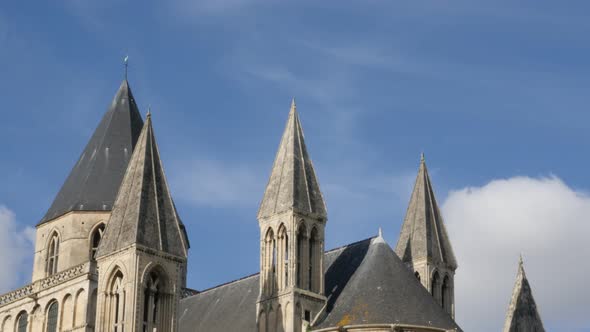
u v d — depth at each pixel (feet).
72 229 461.37
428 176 433.89
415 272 412.77
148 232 379.14
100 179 472.03
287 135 406.00
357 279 374.43
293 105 410.93
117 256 377.71
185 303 454.81
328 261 403.95
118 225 384.47
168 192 393.70
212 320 426.10
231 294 434.30
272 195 396.16
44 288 449.89
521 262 366.63
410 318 354.54
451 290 418.92
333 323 362.53
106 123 492.95
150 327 372.99
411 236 420.77
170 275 380.78
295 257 382.01
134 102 504.02
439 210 430.20
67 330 433.48
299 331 373.61
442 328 355.97
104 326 373.81
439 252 418.72
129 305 368.07
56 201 477.36
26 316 456.04
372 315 356.18
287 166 397.60
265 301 384.88
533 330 354.74
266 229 392.68
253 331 397.39
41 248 469.57
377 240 384.68
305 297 378.12
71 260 457.27
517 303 360.28
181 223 497.87
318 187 399.44
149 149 396.57
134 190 387.75
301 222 387.34
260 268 390.83
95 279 433.07
